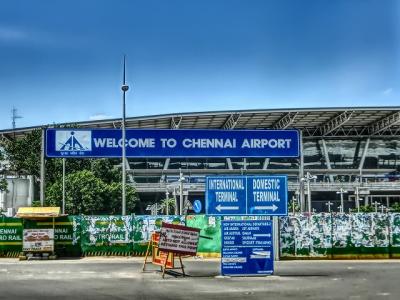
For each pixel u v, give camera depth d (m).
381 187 122.44
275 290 14.47
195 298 13.08
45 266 21.52
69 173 82.25
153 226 26.52
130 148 32.12
